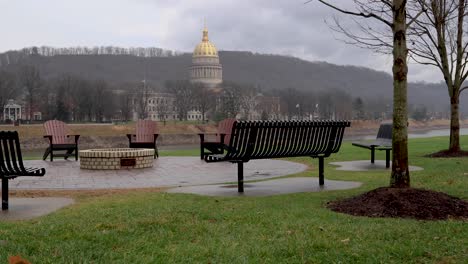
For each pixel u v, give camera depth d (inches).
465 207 272.5
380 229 225.1
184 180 462.9
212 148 700.7
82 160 573.3
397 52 293.6
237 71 7426.2
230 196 344.8
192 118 4621.1
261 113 4640.8
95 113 4023.1
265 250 193.0
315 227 231.0
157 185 427.8
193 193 362.3
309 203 304.8
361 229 225.6
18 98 4119.1
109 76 6451.8
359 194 329.7
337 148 414.9
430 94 6737.2
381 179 436.5
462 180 391.9
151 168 581.9
